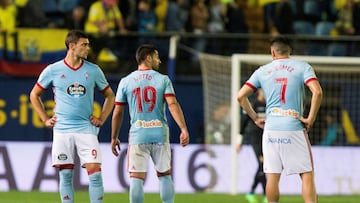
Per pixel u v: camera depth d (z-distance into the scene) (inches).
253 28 2664.9
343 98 2488.9
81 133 1282.0
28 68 2480.3
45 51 2502.5
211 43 2598.4
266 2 2650.1
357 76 2487.7
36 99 1306.6
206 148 2256.4
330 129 2474.2
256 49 2605.8
